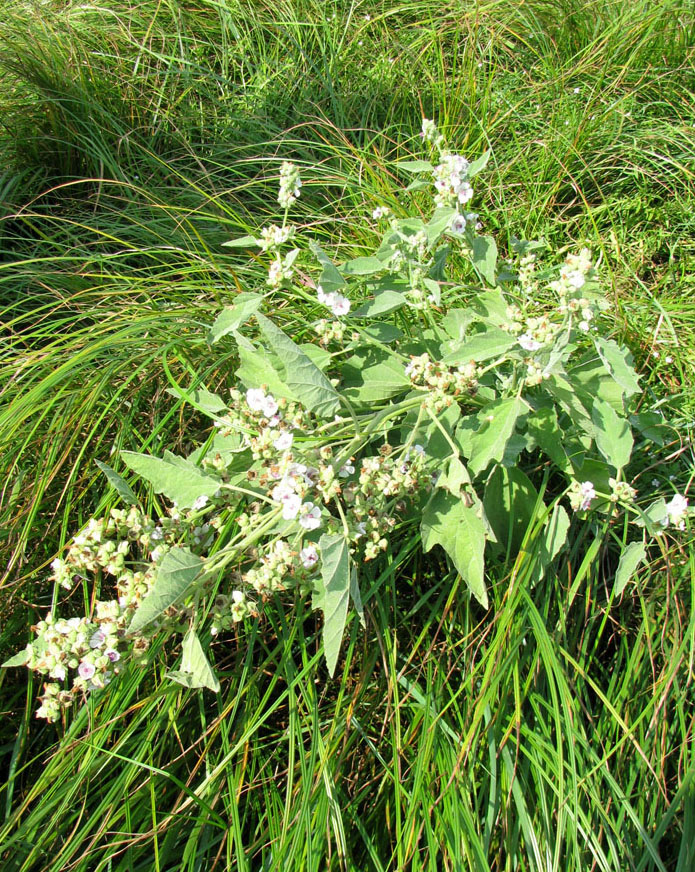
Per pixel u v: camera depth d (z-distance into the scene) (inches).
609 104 43.8
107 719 21.9
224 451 24.0
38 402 28.1
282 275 24.9
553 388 24.4
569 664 24.3
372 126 46.1
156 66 48.6
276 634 23.9
